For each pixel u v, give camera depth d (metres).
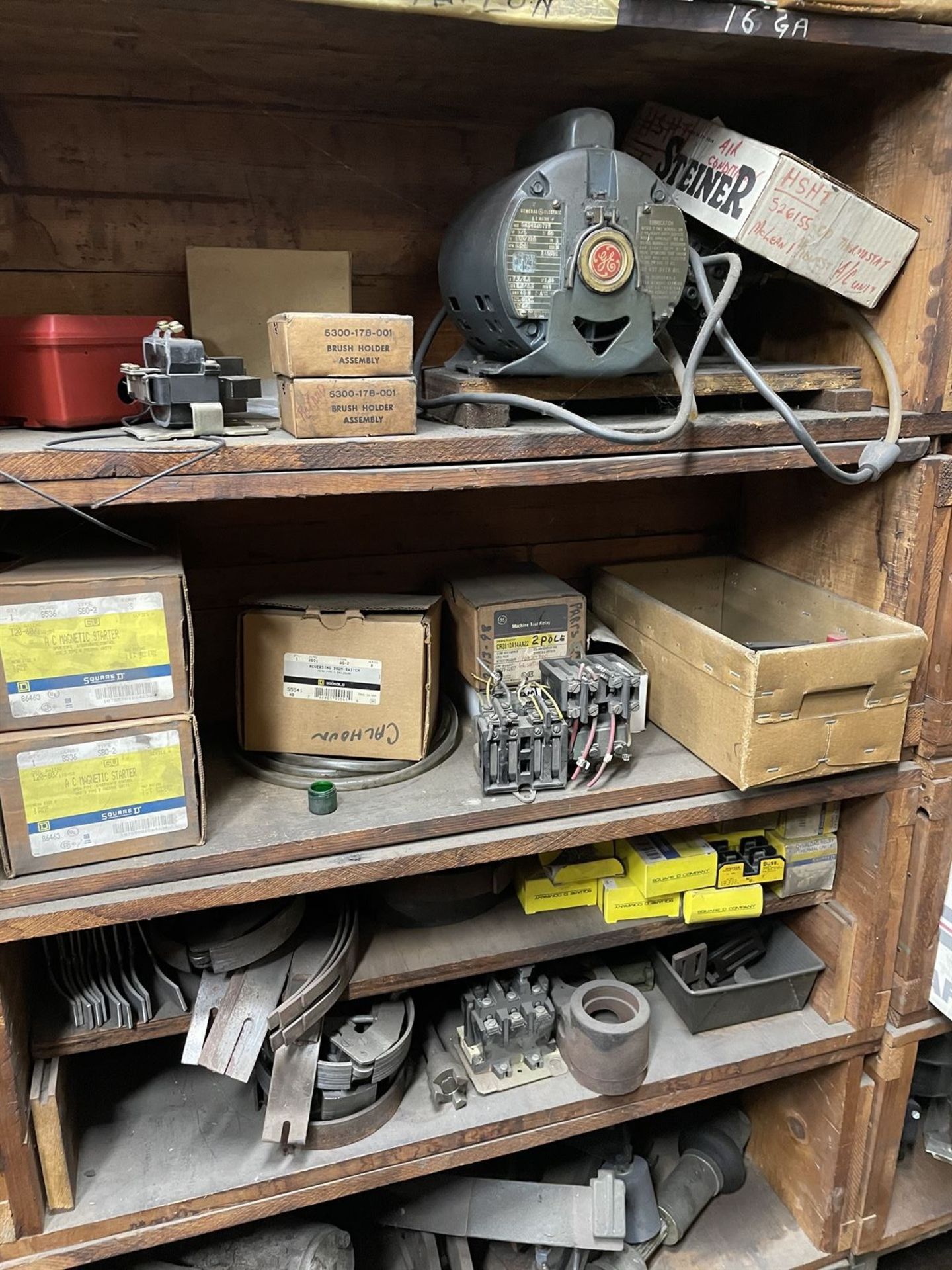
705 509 1.54
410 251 1.27
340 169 1.20
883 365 1.08
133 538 0.93
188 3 0.81
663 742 1.21
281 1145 1.12
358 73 1.04
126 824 0.92
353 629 1.10
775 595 1.40
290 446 0.85
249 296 1.18
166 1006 1.07
